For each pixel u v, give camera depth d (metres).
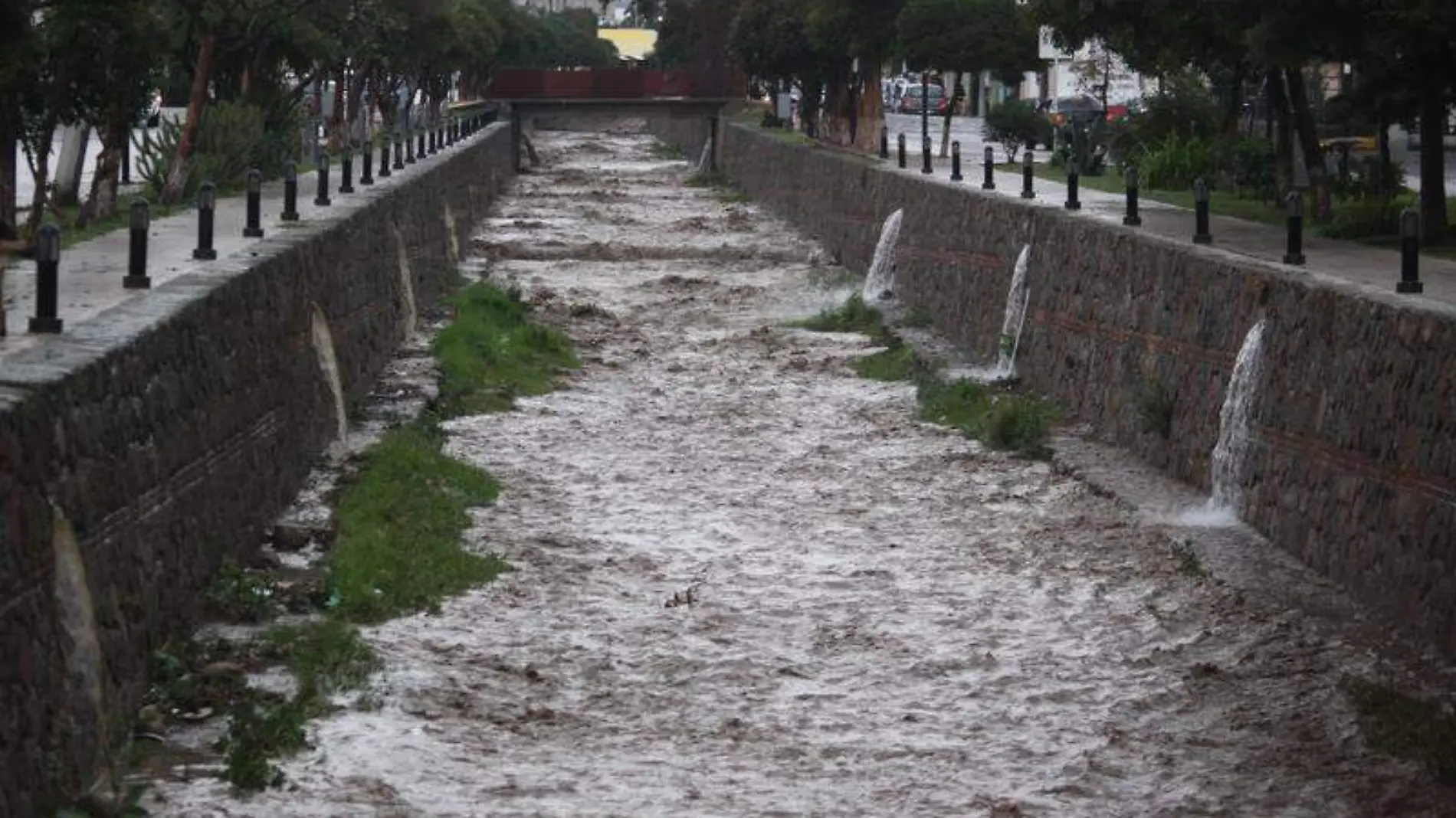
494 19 104.81
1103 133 56.34
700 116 102.69
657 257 59.28
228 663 18.77
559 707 18.77
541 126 144.25
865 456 31.11
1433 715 18.14
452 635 20.83
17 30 26.39
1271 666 19.88
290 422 25.39
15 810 13.98
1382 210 32.47
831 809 16.09
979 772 17.16
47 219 36.16
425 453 28.36
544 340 41.03
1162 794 16.61
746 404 35.78
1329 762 17.30
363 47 62.16
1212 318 27.27
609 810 15.84
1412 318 21.02
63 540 15.50
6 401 14.52
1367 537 21.72
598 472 29.64
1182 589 22.78
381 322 35.84
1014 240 38.28
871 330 44.44
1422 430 20.52
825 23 66.56
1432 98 30.81
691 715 18.64
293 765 16.50
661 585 23.28
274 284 24.80
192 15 40.84
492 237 62.94
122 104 36.41
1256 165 42.81
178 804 15.51
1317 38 30.64
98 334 18.05
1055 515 26.64
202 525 20.27
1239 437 25.61
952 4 60.78
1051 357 34.91
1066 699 19.23
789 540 25.64
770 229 66.69
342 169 44.00
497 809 15.76
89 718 15.77
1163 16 36.75
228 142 45.34
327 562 22.64
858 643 21.02
